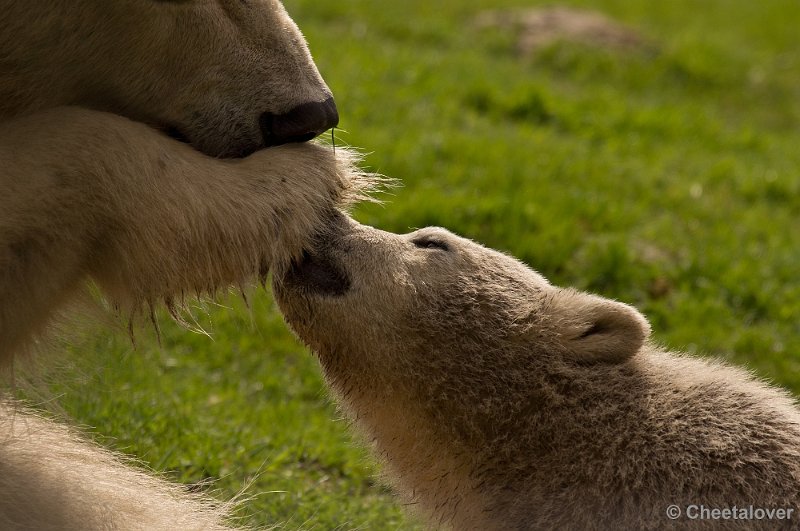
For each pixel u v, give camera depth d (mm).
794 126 29859
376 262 9367
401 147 19031
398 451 9516
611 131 24031
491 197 17547
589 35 32938
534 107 24219
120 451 10836
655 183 20375
